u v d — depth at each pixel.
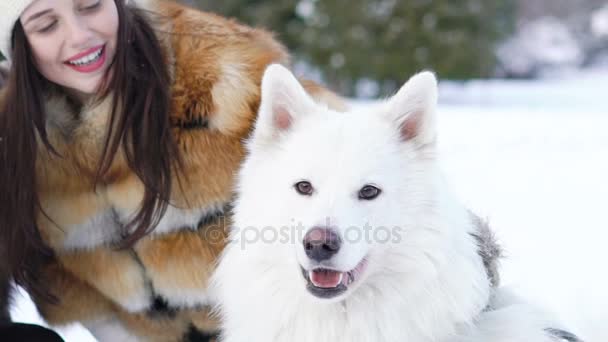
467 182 5.85
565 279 3.51
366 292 2.15
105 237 2.60
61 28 2.31
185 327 2.82
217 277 2.38
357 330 2.16
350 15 12.16
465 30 12.14
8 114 2.39
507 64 18.14
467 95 12.97
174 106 2.48
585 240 4.22
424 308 2.12
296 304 2.17
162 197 2.43
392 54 11.96
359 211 2.06
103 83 2.42
